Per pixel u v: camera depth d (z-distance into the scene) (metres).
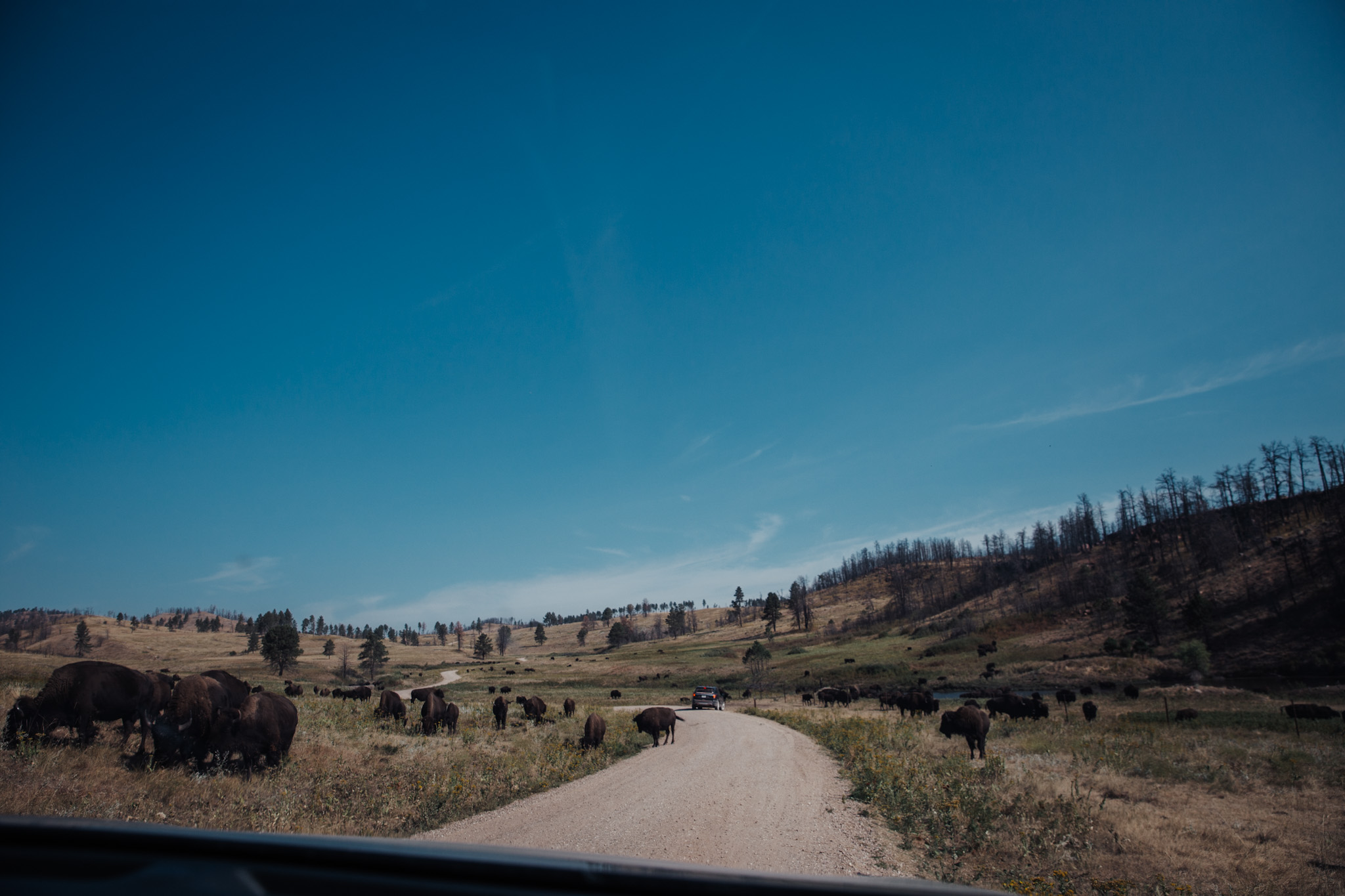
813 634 144.25
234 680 13.03
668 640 187.62
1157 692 46.47
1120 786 13.65
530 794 12.25
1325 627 60.56
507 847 2.57
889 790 11.99
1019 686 62.88
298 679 93.75
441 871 2.08
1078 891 7.59
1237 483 104.44
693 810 11.02
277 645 93.00
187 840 2.04
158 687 12.23
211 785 10.11
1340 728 25.02
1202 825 10.42
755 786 13.48
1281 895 7.61
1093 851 9.00
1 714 12.20
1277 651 60.00
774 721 33.47
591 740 18.50
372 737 16.84
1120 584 102.25
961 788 12.02
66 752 10.38
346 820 9.17
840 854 8.56
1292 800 12.61
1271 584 74.50
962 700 50.22
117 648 147.88
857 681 79.25
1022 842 9.09
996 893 2.37
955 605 135.75
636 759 17.95
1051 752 19.52
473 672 114.62
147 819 8.25
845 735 21.66
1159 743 20.72
